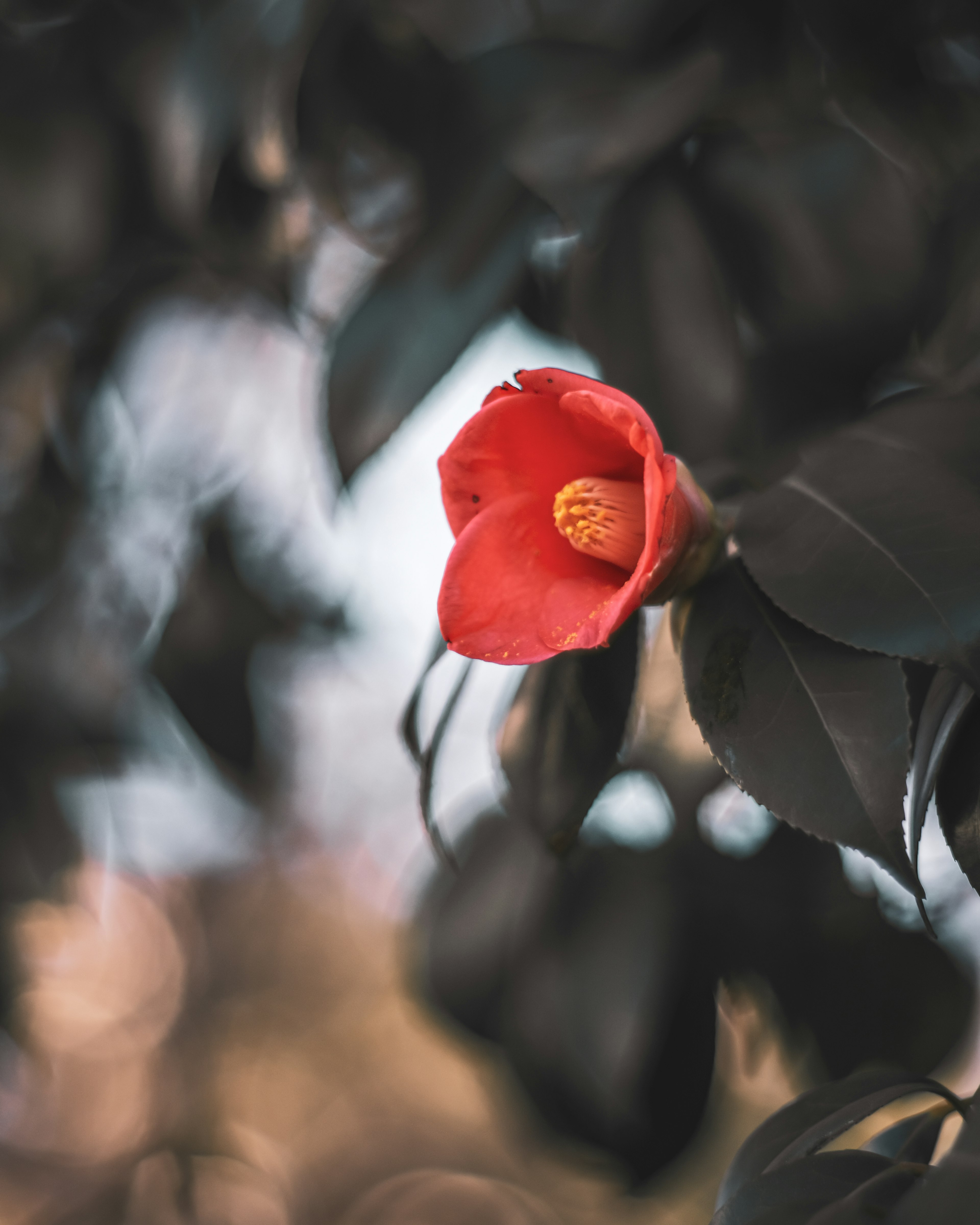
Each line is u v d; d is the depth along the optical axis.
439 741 0.68
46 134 0.86
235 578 1.05
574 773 0.68
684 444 0.73
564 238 0.78
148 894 2.68
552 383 0.65
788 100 0.77
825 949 0.80
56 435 1.08
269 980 3.01
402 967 0.95
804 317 0.75
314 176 0.81
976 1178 0.60
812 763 0.64
